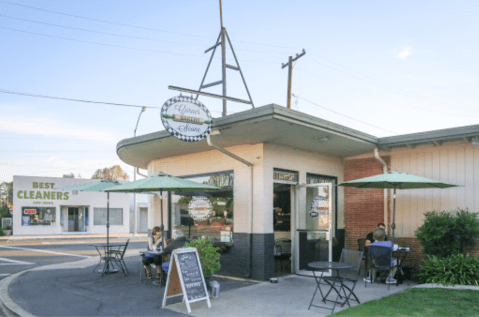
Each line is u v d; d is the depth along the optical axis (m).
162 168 12.52
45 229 31.78
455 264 8.20
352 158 11.80
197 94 14.42
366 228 11.31
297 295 7.69
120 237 31.33
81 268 11.54
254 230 9.45
